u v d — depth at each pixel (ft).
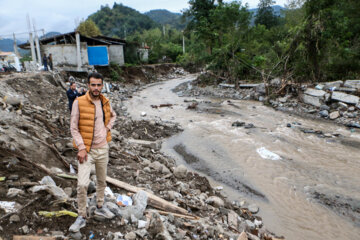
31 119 24.41
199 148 33.37
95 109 10.36
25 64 61.87
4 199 11.02
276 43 69.77
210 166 28.19
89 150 10.29
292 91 59.31
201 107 58.85
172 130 40.55
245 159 29.60
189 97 74.64
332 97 49.26
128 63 122.21
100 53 85.15
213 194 22.02
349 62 58.70
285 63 61.21
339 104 47.75
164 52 171.01
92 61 84.74
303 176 25.52
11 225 9.83
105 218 11.66
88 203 12.39
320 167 27.30
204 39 98.78
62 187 13.98
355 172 26.02
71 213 11.16
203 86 88.58
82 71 77.41
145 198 14.48
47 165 15.88
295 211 20.16
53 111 36.83
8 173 13.07
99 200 11.83
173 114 52.44
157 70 132.57
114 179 16.93
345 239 17.15
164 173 23.32
